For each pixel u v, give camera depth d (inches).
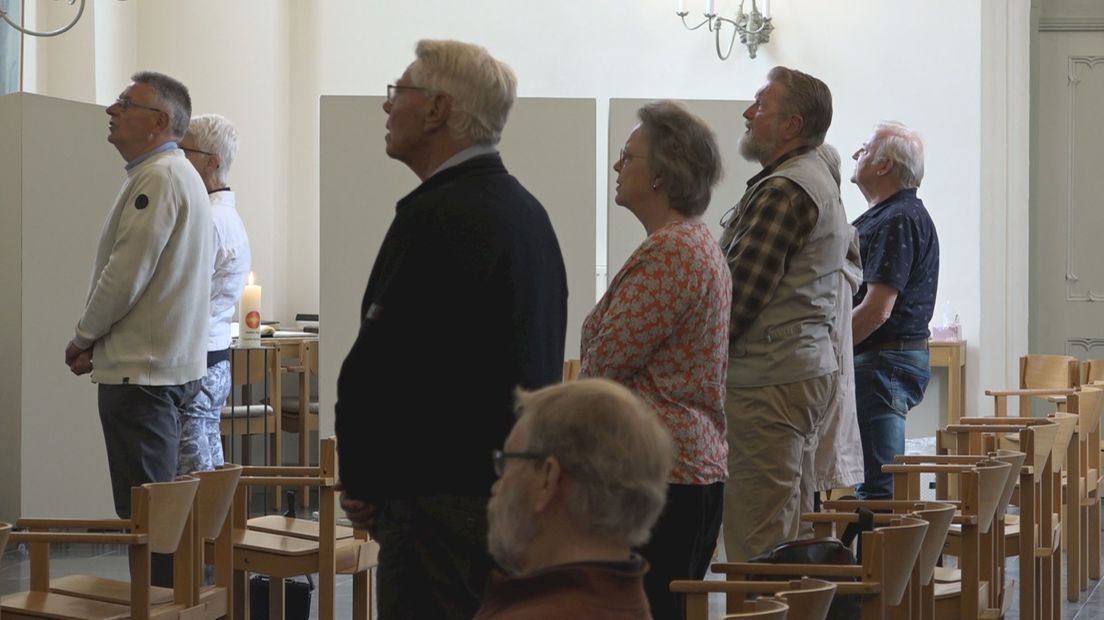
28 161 473.4
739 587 193.6
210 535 269.7
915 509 255.3
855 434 316.5
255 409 578.6
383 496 198.7
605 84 716.0
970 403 666.8
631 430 125.1
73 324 488.4
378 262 204.5
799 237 268.7
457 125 207.2
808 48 691.4
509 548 126.7
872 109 682.2
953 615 286.5
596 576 121.4
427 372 197.3
